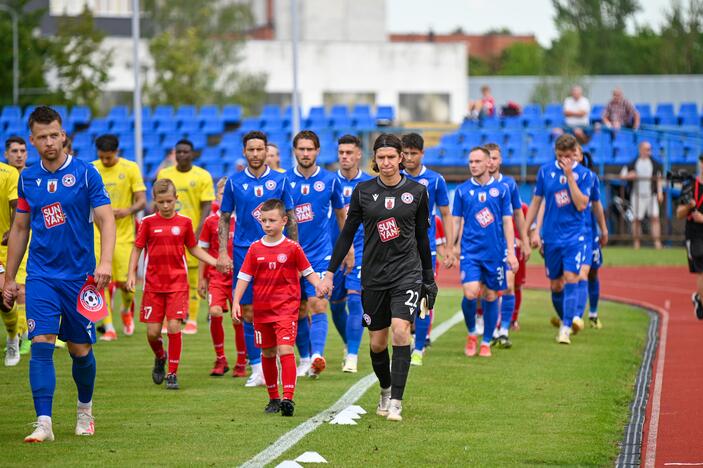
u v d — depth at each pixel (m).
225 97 91.62
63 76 79.25
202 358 22.52
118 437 14.53
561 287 25.78
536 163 55.69
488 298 22.67
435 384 19.02
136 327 27.89
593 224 26.77
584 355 22.70
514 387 18.72
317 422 15.59
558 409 16.75
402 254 15.95
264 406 16.91
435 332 26.78
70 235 14.48
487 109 64.19
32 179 14.52
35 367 14.37
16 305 21.52
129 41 92.75
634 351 23.42
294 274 16.31
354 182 21.67
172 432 14.85
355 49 94.50
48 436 14.33
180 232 19.22
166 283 19.03
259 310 16.28
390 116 67.88
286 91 95.56
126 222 25.58
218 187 23.30
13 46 76.00
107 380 19.53
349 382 19.17
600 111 67.00
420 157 21.56
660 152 56.09
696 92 88.75
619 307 32.75
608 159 55.09
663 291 36.84
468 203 22.53
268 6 116.81
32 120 14.34
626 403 17.61
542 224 25.47
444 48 94.81
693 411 16.83
